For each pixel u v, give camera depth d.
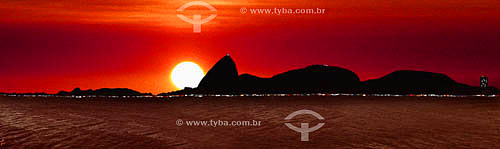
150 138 9.03
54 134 9.28
